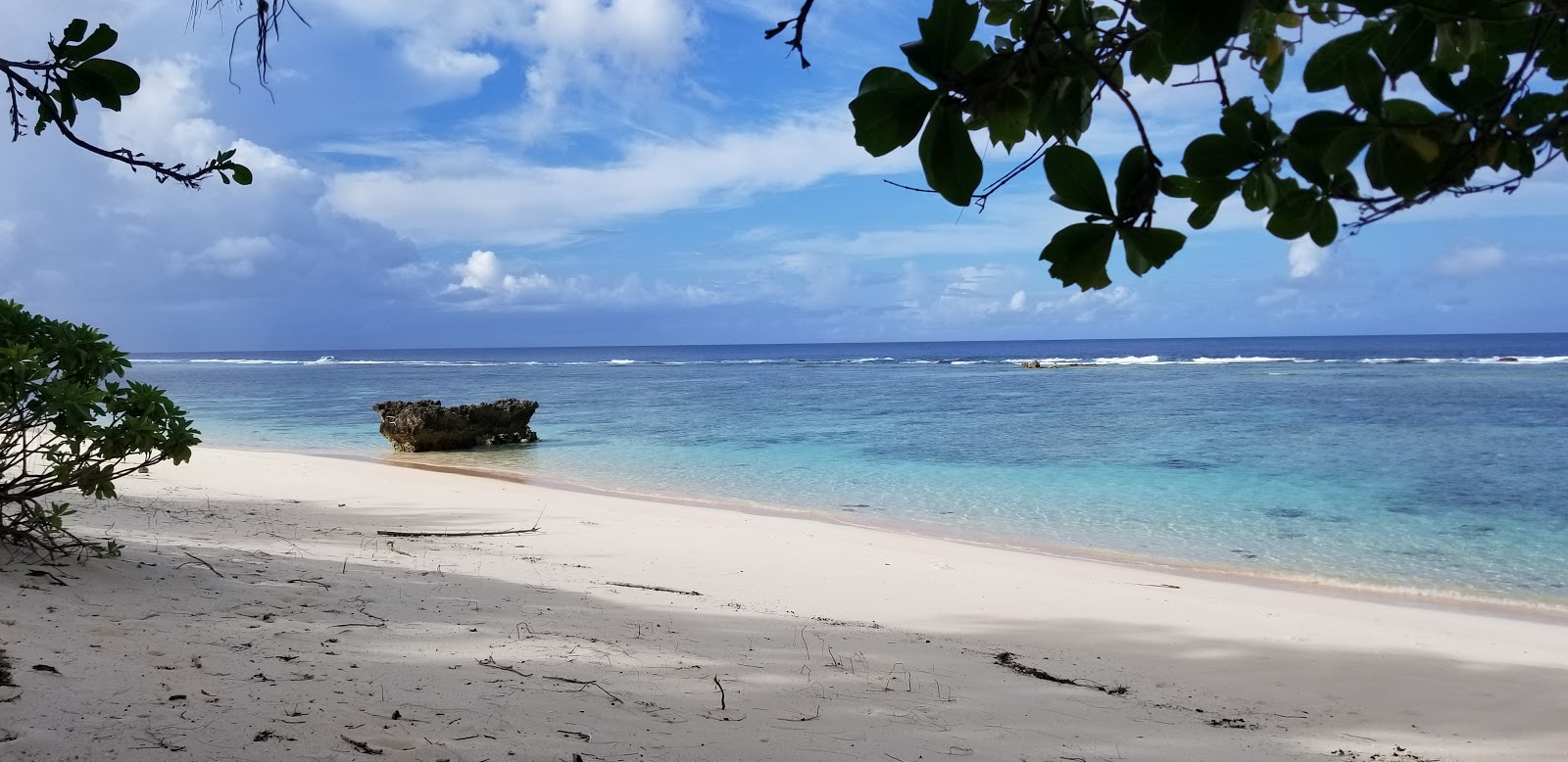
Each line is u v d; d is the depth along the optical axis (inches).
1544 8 37.8
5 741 115.1
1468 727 226.5
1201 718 217.6
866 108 38.8
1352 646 299.6
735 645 242.1
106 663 152.9
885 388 2007.9
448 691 166.9
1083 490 699.4
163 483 541.0
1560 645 306.5
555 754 140.3
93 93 72.4
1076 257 39.3
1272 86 53.3
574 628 238.5
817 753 158.7
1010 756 171.0
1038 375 2410.2
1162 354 4704.7
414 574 295.7
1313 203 41.5
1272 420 1162.6
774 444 1018.1
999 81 38.8
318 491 576.4
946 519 591.2
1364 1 34.6
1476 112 38.8
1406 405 1318.9
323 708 147.5
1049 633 304.7
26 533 230.1
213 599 217.6
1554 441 912.3
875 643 265.6
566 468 845.8
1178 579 409.4
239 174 84.7
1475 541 513.0
